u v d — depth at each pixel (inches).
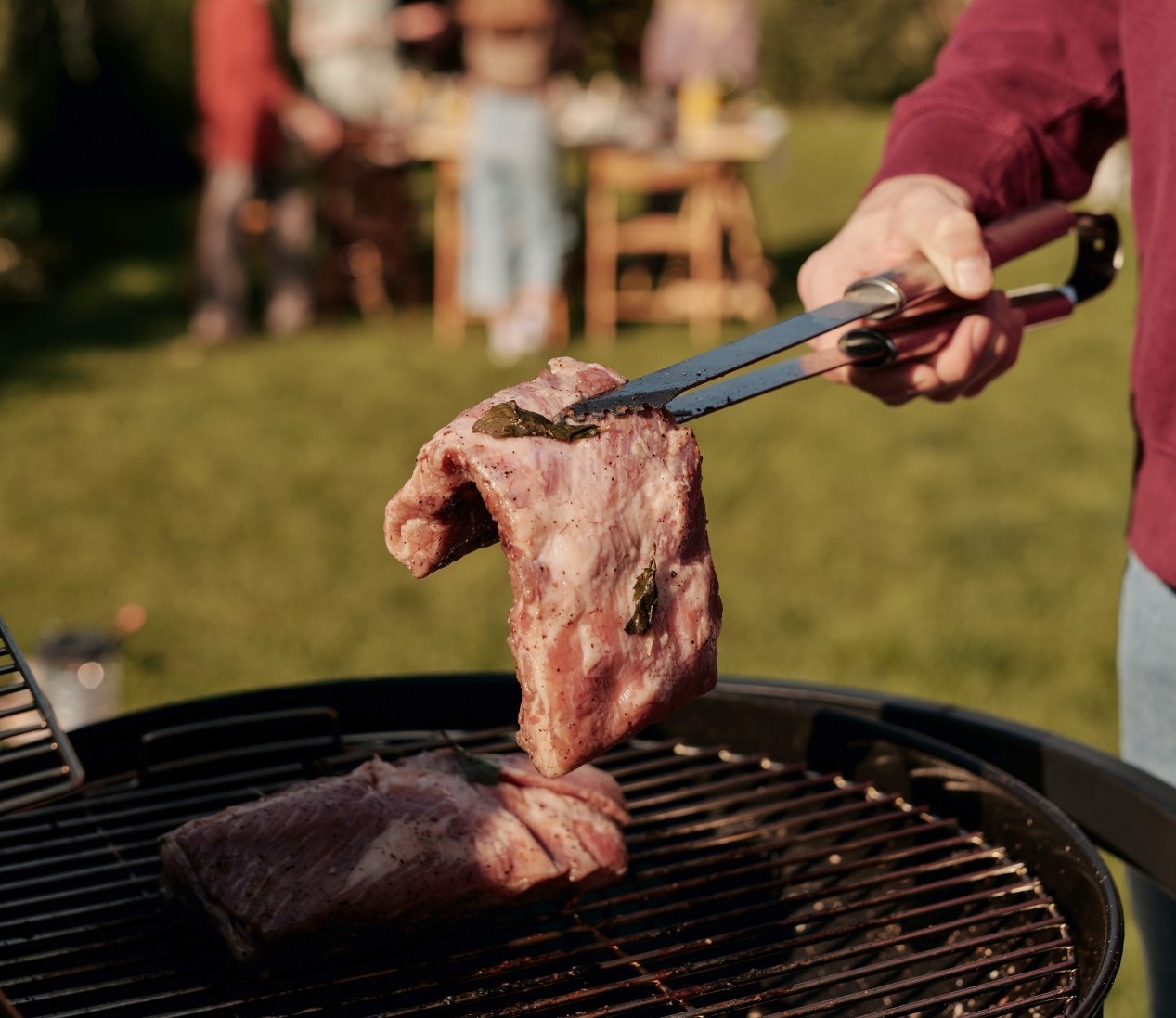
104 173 459.8
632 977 62.4
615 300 315.9
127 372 275.7
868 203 69.8
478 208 281.1
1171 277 61.2
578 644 51.4
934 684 149.3
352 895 57.9
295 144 299.9
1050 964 59.6
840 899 67.9
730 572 180.2
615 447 52.8
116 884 65.6
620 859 62.9
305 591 173.5
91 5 403.5
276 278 311.0
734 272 317.4
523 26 268.5
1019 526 195.0
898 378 67.1
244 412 248.4
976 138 70.3
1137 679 71.2
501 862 59.9
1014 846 65.8
